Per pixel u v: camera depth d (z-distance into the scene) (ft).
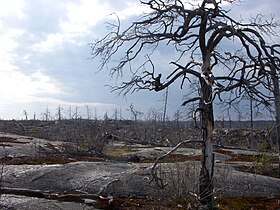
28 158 74.95
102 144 88.28
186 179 43.75
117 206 45.14
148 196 47.73
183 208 40.47
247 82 34.35
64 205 44.91
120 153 89.66
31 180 55.31
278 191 52.75
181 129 87.15
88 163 63.26
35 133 130.82
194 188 41.81
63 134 126.21
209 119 36.42
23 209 42.93
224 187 48.96
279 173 62.13
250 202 47.62
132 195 48.70
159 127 133.80
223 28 35.99
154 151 86.33
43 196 49.06
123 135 119.03
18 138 105.81
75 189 52.34
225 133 107.86
